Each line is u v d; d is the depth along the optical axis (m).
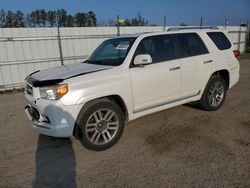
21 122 5.18
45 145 4.02
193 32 4.96
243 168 3.12
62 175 3.15
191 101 4.92
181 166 3.22
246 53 18.53
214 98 5.26
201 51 4.95
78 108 3.45
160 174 3.06
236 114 5.11
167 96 4.43
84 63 4.54
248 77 9.49
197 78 4.82
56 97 3.38
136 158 3.48
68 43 10.59
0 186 2.95
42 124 3.57
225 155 3.45
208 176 2.97
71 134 3.49
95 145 3.67
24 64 9.53
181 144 3.85
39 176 3.14
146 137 4.16
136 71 3.97
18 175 3.18
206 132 4.26
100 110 3.66
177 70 4.46
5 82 9.26
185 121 4.79
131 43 4.15
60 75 3.67
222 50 5.32
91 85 3.52
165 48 4.44
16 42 9.32
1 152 3.82
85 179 3.04
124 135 4.27
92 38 11.18
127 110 3.96
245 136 4.05
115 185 2.89
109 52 4.47
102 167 3.30
